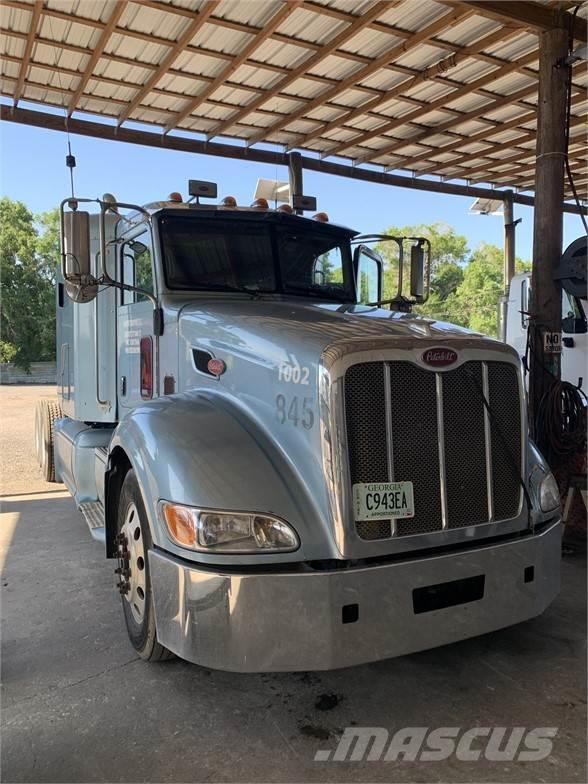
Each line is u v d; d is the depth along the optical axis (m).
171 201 4.21
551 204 5.32
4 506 6.49
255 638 2.34
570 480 4.86
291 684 2.91
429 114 8.08
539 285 5.38
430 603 2.52
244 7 5.62
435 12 5.75
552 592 2.91
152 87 6.99
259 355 2.85
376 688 2.88
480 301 29.62
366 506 2.45
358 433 2.47
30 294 33.28
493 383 2.77
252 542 2.41
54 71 6.71
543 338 5.34
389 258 7.44
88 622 3.61
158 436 2.82
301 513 2.47
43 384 31.17
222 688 2.88
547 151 5.32
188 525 2.47
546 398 5.10
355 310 3.46
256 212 4.10
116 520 3.50
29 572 4.48
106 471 3.42
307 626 2.34
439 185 11.14
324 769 2.32
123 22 5.88
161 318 3.82
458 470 2.66
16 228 33.22
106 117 8.02
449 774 2.29
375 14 5.70
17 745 2.46
